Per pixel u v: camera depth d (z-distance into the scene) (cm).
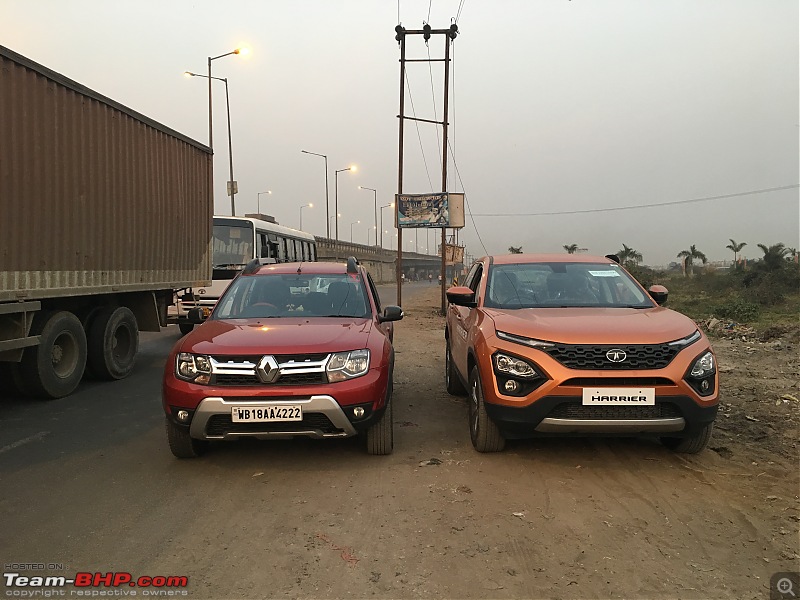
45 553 326
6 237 602
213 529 356
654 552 327
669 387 422
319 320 539
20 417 627
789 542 337
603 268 614
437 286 6384
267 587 292
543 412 429
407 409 661
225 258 1387
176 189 998
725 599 280
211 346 452
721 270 4828
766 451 502
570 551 328
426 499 401
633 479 436
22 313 642
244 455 495
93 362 813
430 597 283
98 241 769
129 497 406
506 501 397
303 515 376
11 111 610
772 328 1373
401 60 1991
